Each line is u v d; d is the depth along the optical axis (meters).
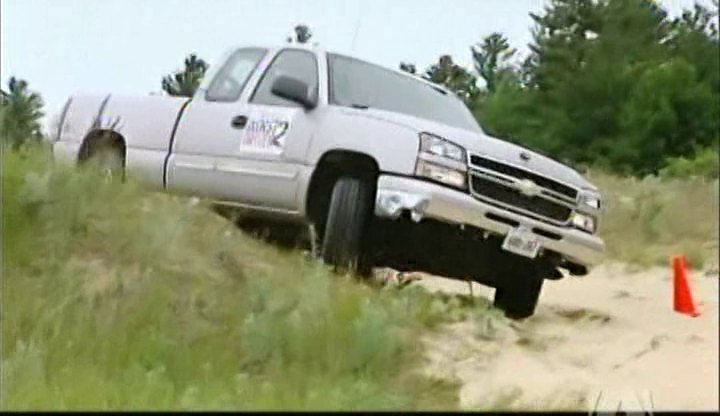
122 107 30.81
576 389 20.69
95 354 19.73
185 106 29.38
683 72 69.62
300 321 21.12
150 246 23.42
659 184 43.75
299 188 26.22
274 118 27.19
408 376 20.25
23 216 23.67
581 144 67.38
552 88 69.81
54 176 24.61
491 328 23.56
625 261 32.34
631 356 22.86
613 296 28.98
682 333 24.70
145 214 25.03
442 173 24.31
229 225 26.83
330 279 23.53
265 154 26.98
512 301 26.66
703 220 36.22
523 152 25.52
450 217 24.08
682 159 60.72
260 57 29.05
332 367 20.22
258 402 17.94
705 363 22.36
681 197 38.47
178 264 23.42
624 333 24.77
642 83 69.94
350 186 25.12
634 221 35.59
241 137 27.64
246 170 27.25
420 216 23.97
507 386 20.38
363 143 25.16
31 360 18.64
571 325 25.72
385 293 24.16
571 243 25.59
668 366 22.28
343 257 24.91
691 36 75.00
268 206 26.95
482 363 21.78
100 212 24.33
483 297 26.89
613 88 69.44
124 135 30.28
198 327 21.36
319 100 26.91
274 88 26.91
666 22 76.44
